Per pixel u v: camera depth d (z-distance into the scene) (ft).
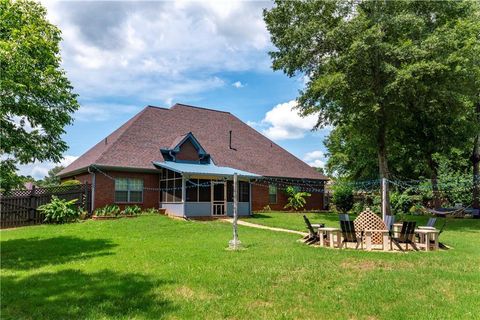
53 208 71.05
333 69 77.10
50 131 47.03
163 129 99.30
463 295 24.81
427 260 37.04
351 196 119.03
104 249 43.11
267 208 104.68
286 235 57.98
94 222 70.95
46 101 46.75
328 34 73.82
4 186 43.73
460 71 68.39
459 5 77.15
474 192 102.42
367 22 71.97
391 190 121.80
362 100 72.59
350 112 76.95
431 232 43.68
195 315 20.88
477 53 73.05
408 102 74.74
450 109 75.56
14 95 42.11
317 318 20.67
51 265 34.37
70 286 26.66
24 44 42.91
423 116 87.20
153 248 43.62
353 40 72.18
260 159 108.88
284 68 84.02
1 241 50.75
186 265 33.65
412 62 68.80
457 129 88.58
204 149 99.71
